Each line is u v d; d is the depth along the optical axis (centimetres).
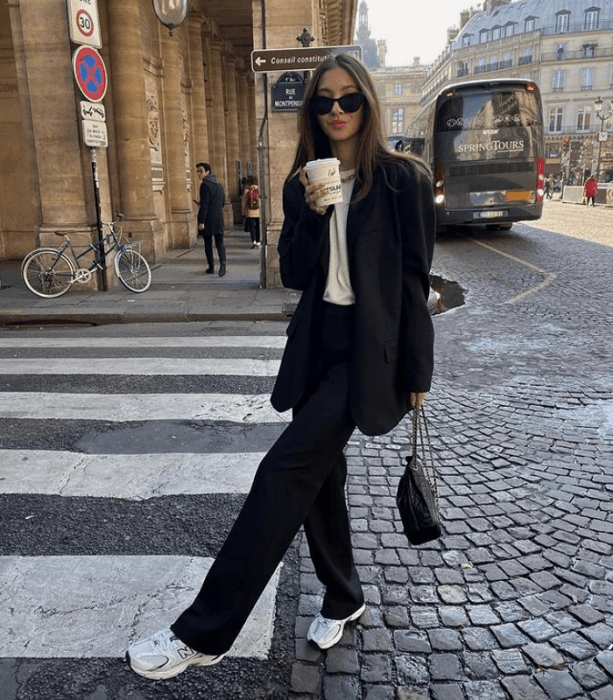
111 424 478
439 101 1691
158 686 234
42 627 265
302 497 213
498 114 1673
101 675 240
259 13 937
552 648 249
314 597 281
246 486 382
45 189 998
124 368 615
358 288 212
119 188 1320
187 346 697
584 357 645
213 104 2036
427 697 227
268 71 927
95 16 971
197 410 503
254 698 228
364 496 367
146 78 1384
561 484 379
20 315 852
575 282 1052
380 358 213
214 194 1120
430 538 237
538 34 8481
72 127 977
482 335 741
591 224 2191
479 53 9431
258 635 257
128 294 979
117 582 293
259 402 519
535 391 545
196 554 314
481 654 246
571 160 8238
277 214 998
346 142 220
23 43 961
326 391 217
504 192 1702
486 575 295
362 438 446
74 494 374
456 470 398
